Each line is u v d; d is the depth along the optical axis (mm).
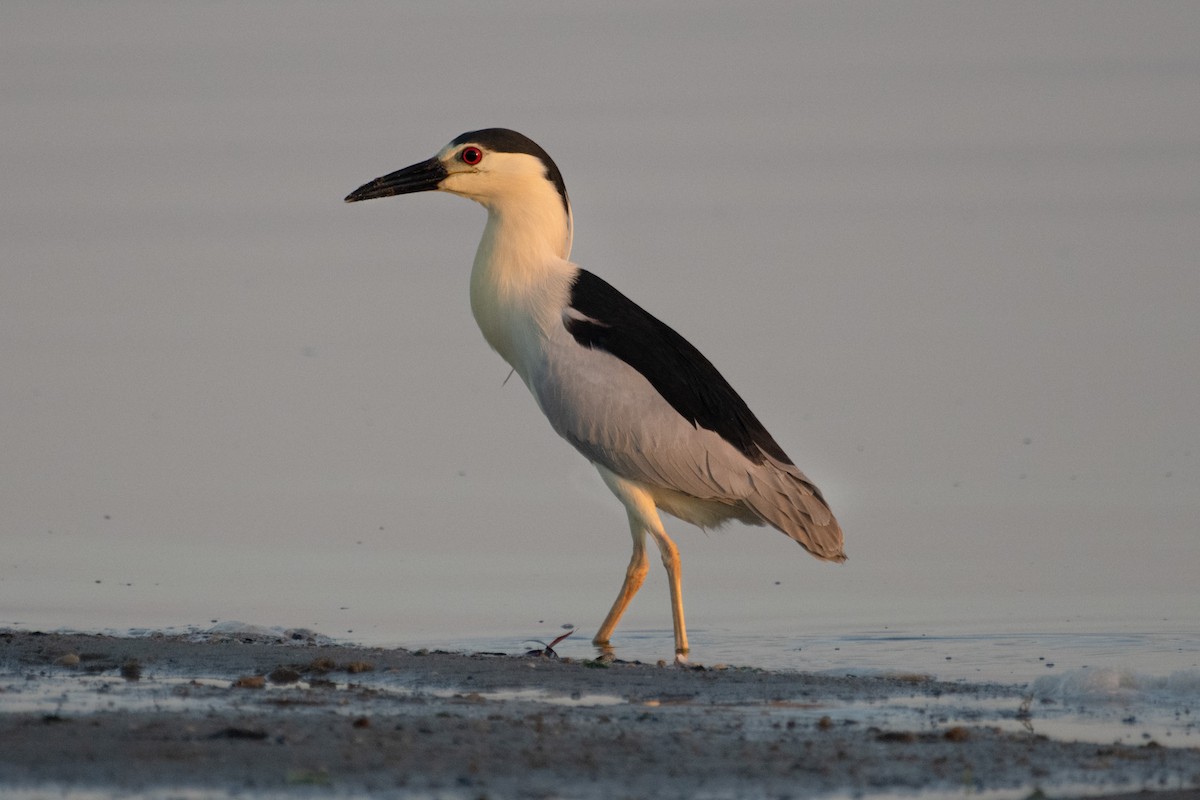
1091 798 9047
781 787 9219
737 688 12383
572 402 16109
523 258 16906
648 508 15891
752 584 18141
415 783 9078
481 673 12781
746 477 15914
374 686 12234
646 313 16812
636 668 13227
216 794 8844
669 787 9156
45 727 10062
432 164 16969
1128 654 14430
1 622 15930
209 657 13219
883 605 17031
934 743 10320
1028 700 12094
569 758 9633
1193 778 9539
